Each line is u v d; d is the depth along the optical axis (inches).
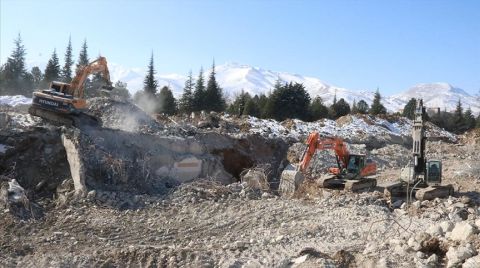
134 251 448.5
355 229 547.8
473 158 1330.0
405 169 781.3
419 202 690.2
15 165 708.0
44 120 883.4
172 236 536.1
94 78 1519.4
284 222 591.2
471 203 705.0
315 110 2144.4
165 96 2016.5
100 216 592.7
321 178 828.6
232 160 980.6
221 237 533.0
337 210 646.5
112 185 708.7
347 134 1528.1
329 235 523.8
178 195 691.4
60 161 732.0
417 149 767.1
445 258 396.5
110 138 820.6
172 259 431.8
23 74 2212.1
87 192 652.7
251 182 816.3
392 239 456.4
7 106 1121.4
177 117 1370.6
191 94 2208.4
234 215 620.1
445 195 764.6
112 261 437.4
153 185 757.3
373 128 1672.0
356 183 796.0
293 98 2017.7
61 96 848.3
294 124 1523.1
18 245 486.3
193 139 918.4
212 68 2368.4
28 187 688.4
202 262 426.3
